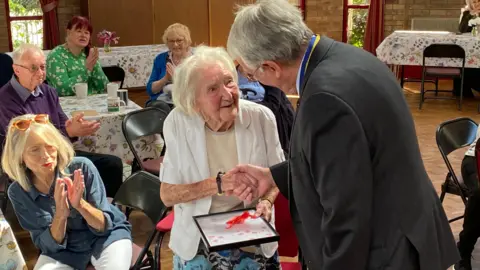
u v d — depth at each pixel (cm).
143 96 764
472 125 315
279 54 138
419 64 695
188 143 188
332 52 139
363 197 127
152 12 777
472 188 290
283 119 317
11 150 208
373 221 132
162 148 389
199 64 181
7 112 311
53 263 213
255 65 143
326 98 128
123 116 352
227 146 191
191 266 185
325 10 906
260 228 171
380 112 130
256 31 138
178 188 186
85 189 219
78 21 414
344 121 127
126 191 234
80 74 422
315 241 136
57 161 215
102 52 634
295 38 138
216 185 181
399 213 131
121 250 217
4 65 400
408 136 134
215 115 181
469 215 264
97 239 218
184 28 441
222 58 183
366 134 128
